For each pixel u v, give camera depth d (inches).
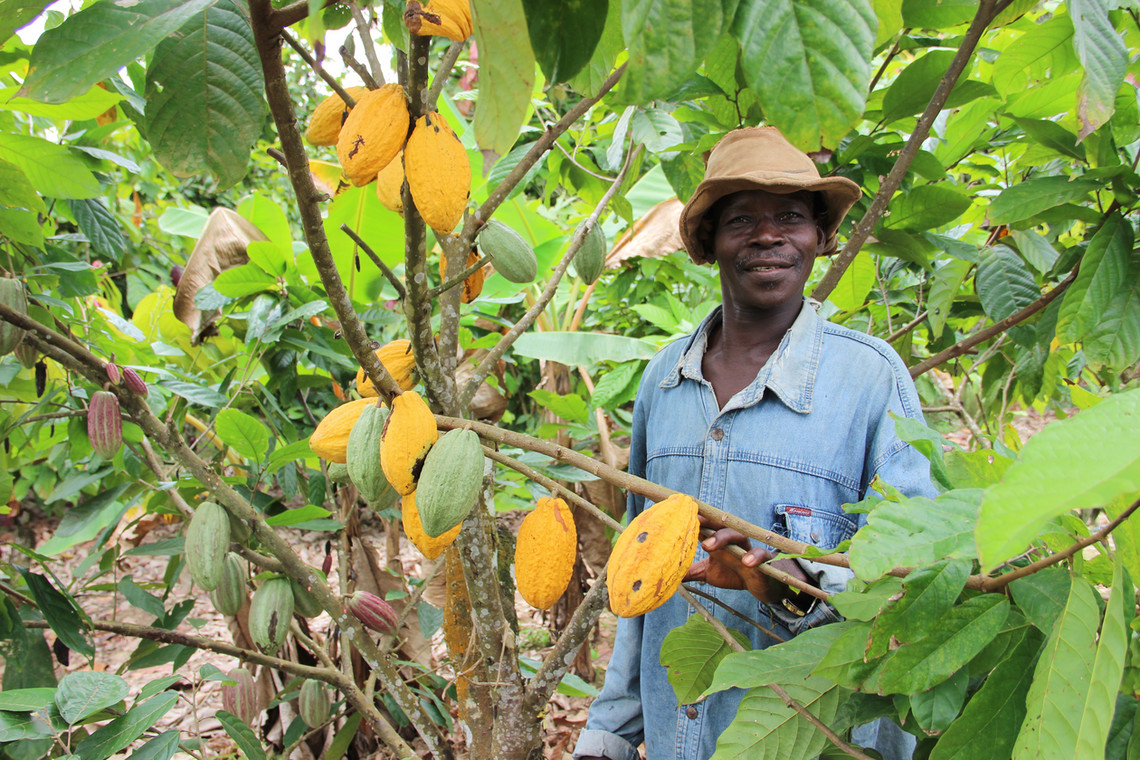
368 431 45.0
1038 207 70.8
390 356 54.8
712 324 72.4
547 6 28.2
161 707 59.0
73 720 56.8
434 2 35.9
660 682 66.4
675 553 37.2
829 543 59.3
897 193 90.0
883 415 59.9
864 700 43.2
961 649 36.1
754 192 61.7
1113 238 69.4
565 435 133.7
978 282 89.3
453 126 129.6
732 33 25.1
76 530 78.2
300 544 226.8
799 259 62.8
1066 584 35.1
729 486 62.6
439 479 40.4
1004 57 78.1
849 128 24.6
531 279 63.4
